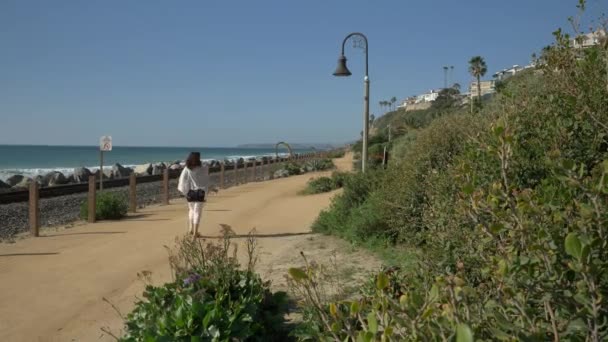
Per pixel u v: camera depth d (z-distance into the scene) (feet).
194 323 13.34
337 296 15.19
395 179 27.99
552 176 12.28
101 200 47.67
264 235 34.81
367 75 49.70
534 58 19.90
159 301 15.06
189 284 14.94
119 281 23.82
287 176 115.34
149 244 32.60
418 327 6.37
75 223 45.55
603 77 14.16
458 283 6.83
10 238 38.34
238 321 13.79
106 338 16.90
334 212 33.71
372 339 5.76
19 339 17.04
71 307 20.20
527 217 7.98
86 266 26.91
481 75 178.60
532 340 5.99
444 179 19.15
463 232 13.20
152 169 134.72
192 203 33.58
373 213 28.09
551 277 6.69
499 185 8.18
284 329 15.61
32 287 23.07
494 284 8.16
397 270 17.24
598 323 6.03
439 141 26.58
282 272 23.41
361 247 26.89
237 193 70.69
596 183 7.31
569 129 14.24
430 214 18.52
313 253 27.09
